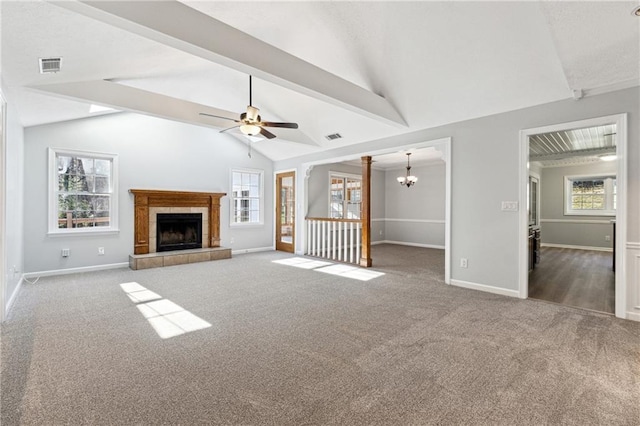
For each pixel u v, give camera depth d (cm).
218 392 194
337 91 365
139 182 598
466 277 442
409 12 313
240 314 332
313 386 201
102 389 197
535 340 268
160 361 233
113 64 333
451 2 289
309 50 392
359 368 223
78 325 301
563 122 355
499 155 406
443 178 870
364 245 598
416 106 443
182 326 300
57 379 208
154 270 548
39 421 167
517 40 308
